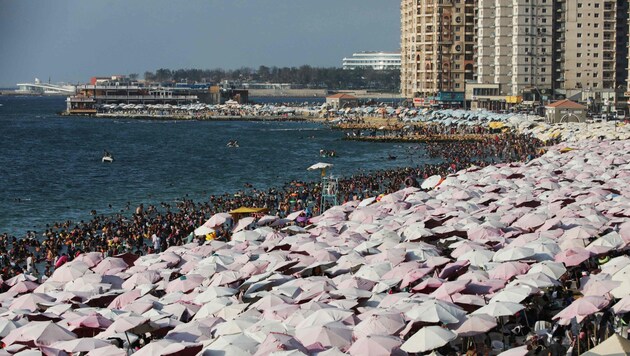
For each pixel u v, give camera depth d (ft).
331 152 628.28
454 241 198.59
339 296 151.43
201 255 199.72
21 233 327.47
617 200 234.58
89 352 126.72
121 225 316.19
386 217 236.22
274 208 359.46
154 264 192.24
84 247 277.85
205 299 157.28
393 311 131.95
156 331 140.97
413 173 463.01
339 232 224.53
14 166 581.53
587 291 142.20
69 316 147.95
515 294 140.56
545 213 216.54
